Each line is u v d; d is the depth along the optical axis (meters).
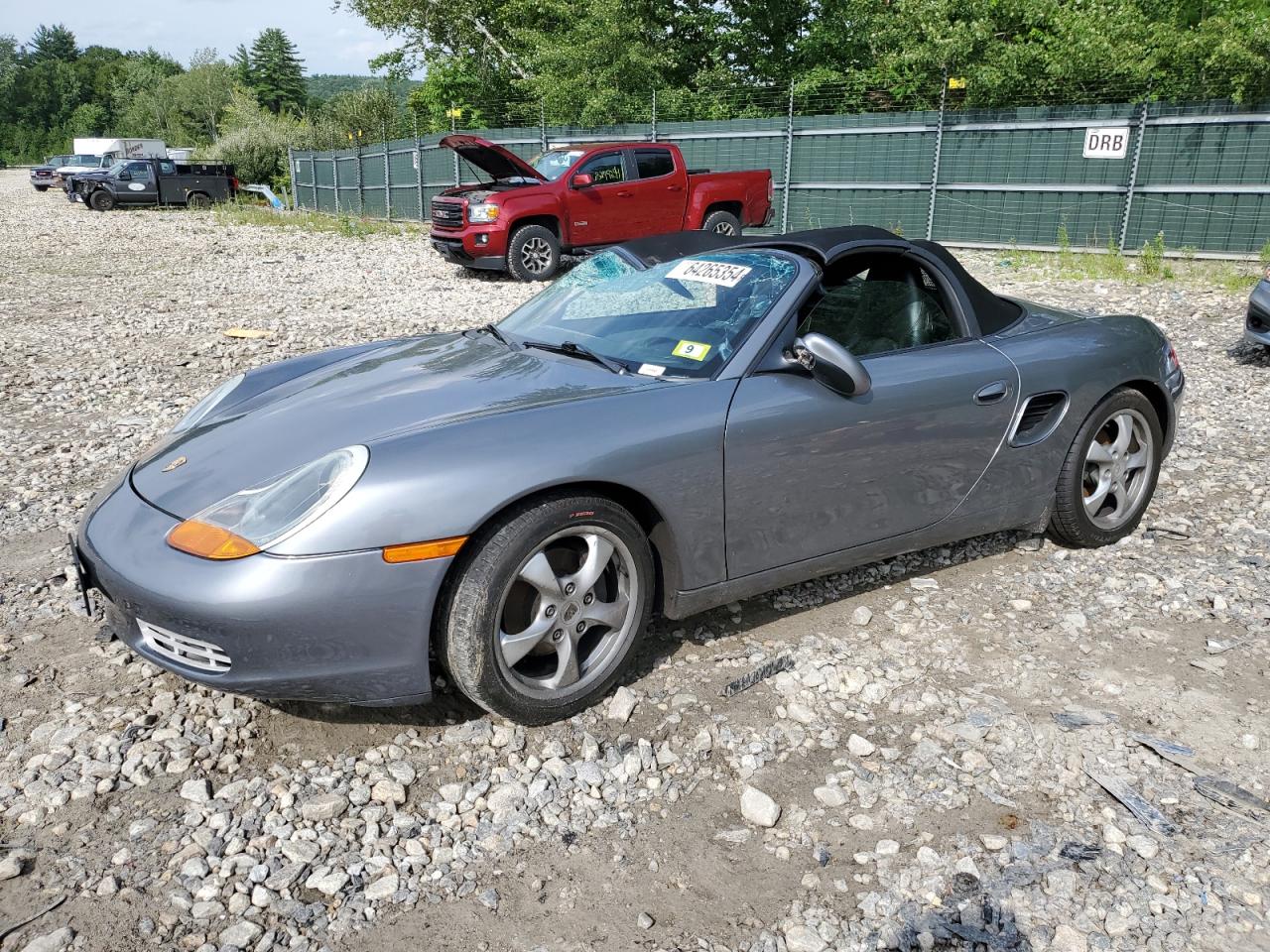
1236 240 14.38
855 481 3.28
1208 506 4.66
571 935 2.13
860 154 17.78
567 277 3.99
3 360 8.30
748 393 3.04
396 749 2.78
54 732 2.85
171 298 12.37
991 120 16.17
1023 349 3.70
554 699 2.83
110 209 31.89
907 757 2.75
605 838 2.44
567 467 2.66
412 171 26.70
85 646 3.36
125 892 2.24
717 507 2.99
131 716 2.93
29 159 123.94
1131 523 4.14
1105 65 16.70
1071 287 12.12
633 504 2.95
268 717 2.93
